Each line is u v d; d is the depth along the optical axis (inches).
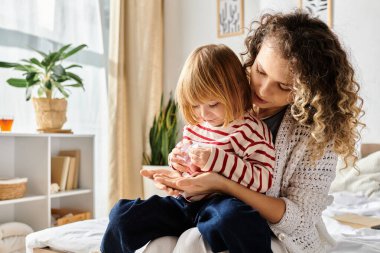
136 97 131.9
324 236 42.3
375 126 105.8
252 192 34.1
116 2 126.0
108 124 122.8
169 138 128.8
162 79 145.4
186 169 38.3
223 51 38.0
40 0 108.4
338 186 93.8
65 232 52.9
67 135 102.6
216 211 31.6
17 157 103.1
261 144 35.9
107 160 124.6
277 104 37.4
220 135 37.8
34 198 95.0
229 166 34.5
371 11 107.2
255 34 41.1
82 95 120.4
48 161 98.3
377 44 106.3
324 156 37.0
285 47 34.0
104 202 125.7
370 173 92.8
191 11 141.2
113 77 124.3
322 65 34.5
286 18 37.5
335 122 34.8
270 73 34.7
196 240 32.2
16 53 102.5
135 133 131.3
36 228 99.0
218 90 36.0
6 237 88.3
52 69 98.3
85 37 121.5
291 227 34.9
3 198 89.0
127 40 131.7
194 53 38.6
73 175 111.4
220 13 134.6
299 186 37.2
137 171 130.2
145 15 136.9
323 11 113.3
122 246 33.2
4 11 99.8
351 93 35.3
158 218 34.4
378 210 71.9
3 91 99.0
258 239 30.4
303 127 37.9
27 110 104.6
